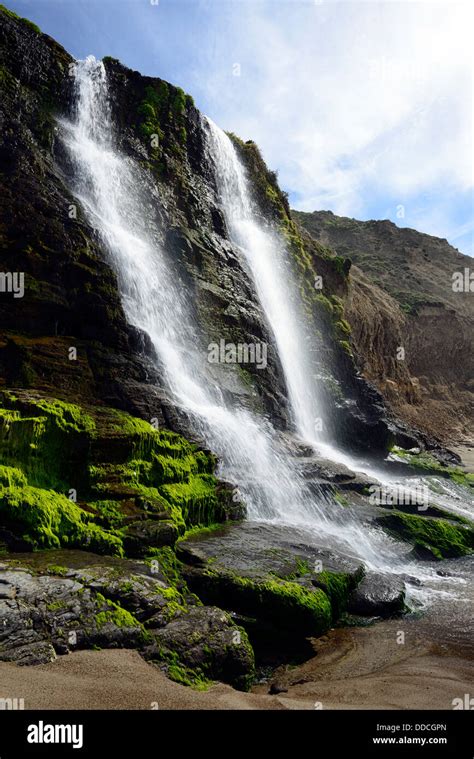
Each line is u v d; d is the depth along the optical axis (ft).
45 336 38.47
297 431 61.21
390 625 27.48
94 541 24.72
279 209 92.22
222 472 39.11
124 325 42.42
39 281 39.60
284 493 41.14
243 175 87.15
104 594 20.08
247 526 33.73
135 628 19.07
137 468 30.81
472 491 64.75
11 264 38.99
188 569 25.40
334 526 40.42
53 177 49.19
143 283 50.19
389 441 72.23
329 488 44.45
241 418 49.88
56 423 28.60
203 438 39.01
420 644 25.04
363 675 21.66
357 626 27.27
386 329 156.87
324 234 267.39
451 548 42.29
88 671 16.80
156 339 47.50
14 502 24.31
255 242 78.59
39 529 24.06
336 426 71.31
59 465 28.40
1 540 23.40
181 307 54.13
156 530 26.32
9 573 19.97
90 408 33.83
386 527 42.63
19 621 17.40
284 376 64.64
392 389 141.08
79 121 58.85
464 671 21.98
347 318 126.00
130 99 68.64
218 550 28.12
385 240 267.18
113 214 54.70
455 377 194.49
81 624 18.42
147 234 57.41
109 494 28.25
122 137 63.93
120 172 58.85
